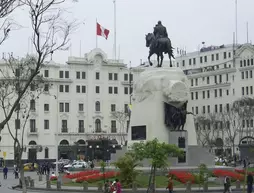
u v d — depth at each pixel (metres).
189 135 74.00
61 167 111.94
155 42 76.06
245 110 146.38
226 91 166.62
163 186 60.56
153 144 53.06
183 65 192.62
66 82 165.25
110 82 170.38
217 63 178.62
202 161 72.69
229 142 154.00
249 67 158.75
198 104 176.50
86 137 165.38
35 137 159.50
